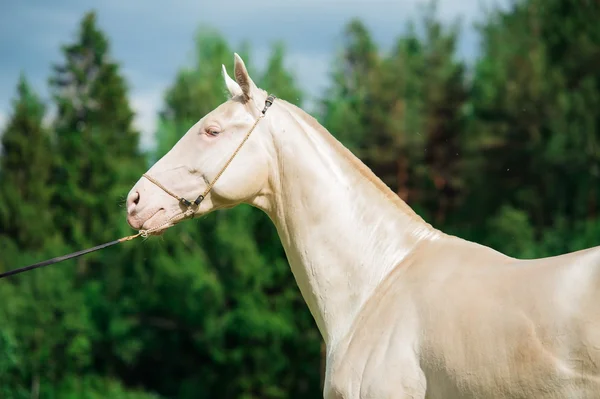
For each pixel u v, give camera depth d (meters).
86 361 23.62
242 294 22.44
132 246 23.70
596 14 25.56
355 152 25.86
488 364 3.44
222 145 4.37
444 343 3.59
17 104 32.16
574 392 3.23
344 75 38.09
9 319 22.77
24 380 22.88
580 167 24.03
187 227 22.86
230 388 23.45
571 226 24.05
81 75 36.41
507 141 25.78
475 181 26.41
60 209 29.97
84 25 37.25
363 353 3.88
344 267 4.19
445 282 3.79
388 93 27.44
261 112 4.40
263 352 22.59
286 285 22.89
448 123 27.53
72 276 25.94
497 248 22.72
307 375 23.03
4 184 30.05
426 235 4.14
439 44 30.05
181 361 24.52
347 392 3.86
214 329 22.41
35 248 29.06
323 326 4.21
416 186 26.80
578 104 23.89
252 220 22.98
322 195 4.27
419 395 3.65
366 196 4.26
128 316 24.08
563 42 25.97
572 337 3.26
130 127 33.12
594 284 3.29
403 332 3.77
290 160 4.34
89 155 30.17
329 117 27.66
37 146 30.92
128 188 28.69
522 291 3.48
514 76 25.83
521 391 3.35
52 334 23.27
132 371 25.00
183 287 22.61
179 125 24.19
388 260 4.12
